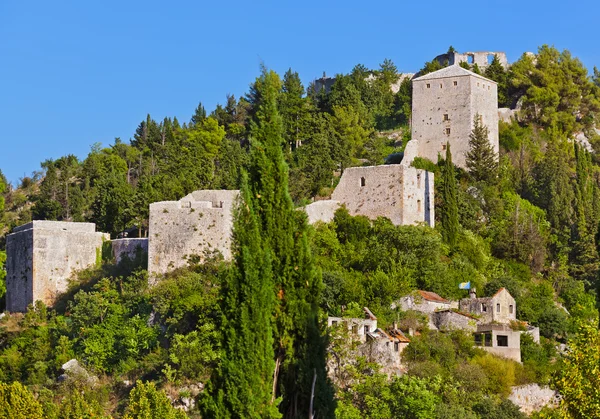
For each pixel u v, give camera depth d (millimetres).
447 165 150500
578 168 176500
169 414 101312
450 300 132500
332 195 147875
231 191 135625
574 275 158875
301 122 196250
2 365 128500
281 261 62938
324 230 141375
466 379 113812
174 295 123188
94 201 186000
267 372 59656
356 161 180625
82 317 129000
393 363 114938
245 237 62250
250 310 60250
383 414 103375
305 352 61281
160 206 133250
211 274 128000
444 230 148000
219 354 61375
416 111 173250
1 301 150250
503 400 112062
